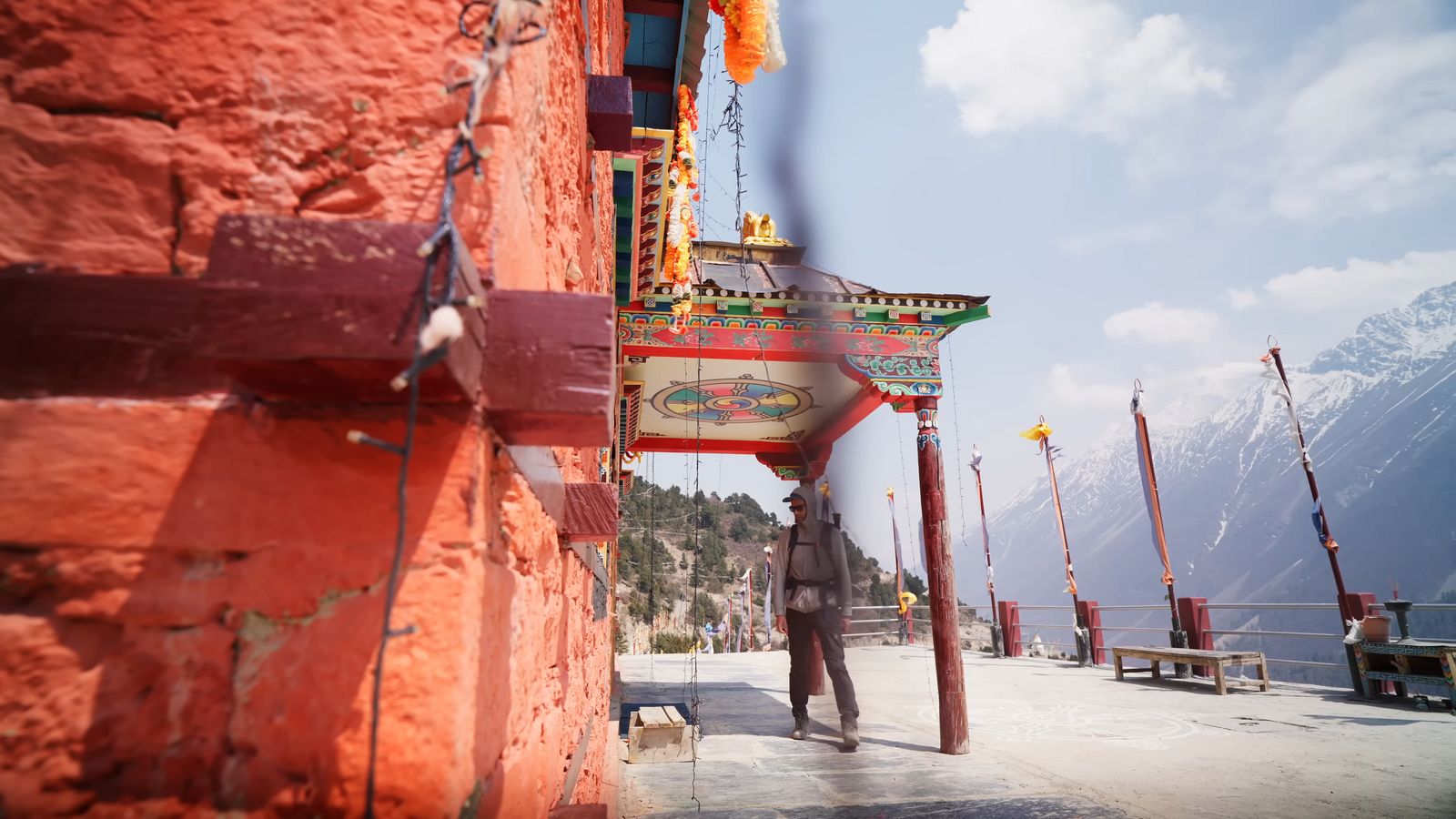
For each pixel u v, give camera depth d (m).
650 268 6.20
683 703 7.49
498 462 1.00
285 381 0.79
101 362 0.85
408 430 0.81
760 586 45.62
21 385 0.84
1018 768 4.96
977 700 8.76
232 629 0.81
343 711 0.79
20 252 0.90
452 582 0.80
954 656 5.61
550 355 0.90
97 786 0.77
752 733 6.33
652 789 4.35
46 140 0.92
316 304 0.72
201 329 0.71
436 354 0.71
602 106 2.58
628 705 7.73
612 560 7.74
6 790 0.76
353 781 0.77
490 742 0.93
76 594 0.81
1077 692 9.55
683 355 6.68
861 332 6.52
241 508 0.83
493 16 0.93
